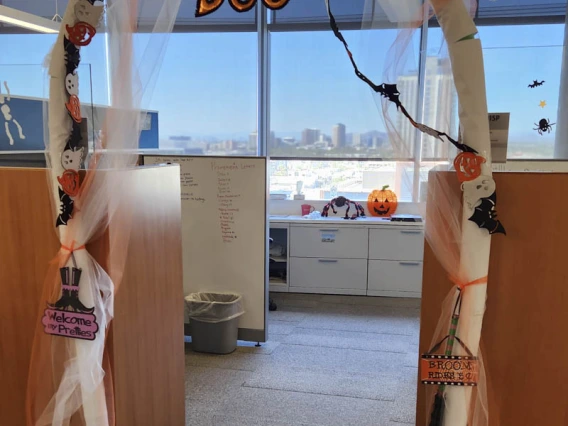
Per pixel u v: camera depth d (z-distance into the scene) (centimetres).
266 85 497
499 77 434
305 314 421
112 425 158
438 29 147
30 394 157
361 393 282
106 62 148
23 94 202
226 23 489
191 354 337
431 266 156
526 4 440
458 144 141
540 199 144
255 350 345
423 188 155
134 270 170
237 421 252
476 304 146
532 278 148
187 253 348
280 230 500
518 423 155
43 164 194
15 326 160
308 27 480
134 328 172
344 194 508
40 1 429
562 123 430
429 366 151
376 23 148
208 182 338
